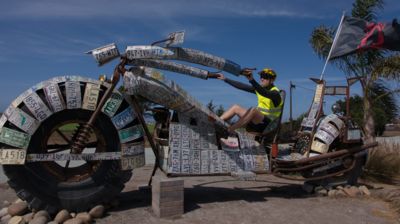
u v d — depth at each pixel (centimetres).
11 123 432
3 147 431
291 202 567
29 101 436
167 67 504
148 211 491
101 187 472
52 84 448
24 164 438
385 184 779
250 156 550
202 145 519
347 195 610
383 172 834
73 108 456
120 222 449
